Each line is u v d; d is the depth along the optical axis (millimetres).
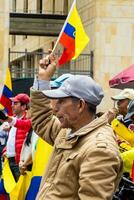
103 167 4879
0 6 24172
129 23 24766
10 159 11414
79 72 24859
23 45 40531
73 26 7770
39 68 6582
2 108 13094
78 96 5238
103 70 24578
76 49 7777
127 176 7887
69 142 5227
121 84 13656
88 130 5176
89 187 4852
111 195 4871
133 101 8414
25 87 19141
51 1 33031
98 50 24656
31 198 9664
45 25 28859
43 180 5418
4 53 24078
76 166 5098
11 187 10898
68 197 5121
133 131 8586
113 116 8812
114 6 24781
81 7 27125
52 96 5258
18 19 28703
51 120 6379
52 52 6625
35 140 9906
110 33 24766
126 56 24703
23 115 11773
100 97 5305
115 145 5047
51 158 5422
